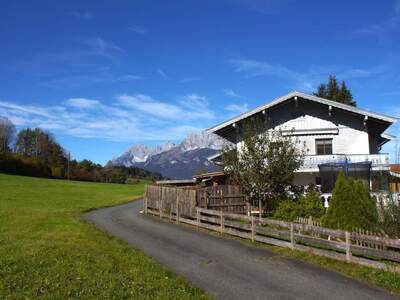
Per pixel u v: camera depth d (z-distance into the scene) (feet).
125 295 29.17
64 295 28.76
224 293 31.71
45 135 378.94
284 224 48.52
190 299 29.07
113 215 91.56
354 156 86.94
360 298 30.63
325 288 33.06
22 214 81.56
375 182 78.33
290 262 41.88
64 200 129.49
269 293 31.73
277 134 75.92
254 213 75.56
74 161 371.76
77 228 63.16
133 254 44.29
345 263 40.06
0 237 52.85
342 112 92.12
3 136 354.54
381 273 36.11
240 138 91.71
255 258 43.80
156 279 33.94
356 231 44.55
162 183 113.39
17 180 212.84
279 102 91.20
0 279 32.27
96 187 215.72
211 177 98.12
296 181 91.56
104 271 35.60
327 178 82.99
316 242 44.42
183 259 43.47
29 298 27.94
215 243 52.54
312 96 90.43
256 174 71.31
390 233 44.65
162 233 61.41
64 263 37.93
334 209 51.29
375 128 96.07
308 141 92.63
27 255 41.06
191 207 70.08
